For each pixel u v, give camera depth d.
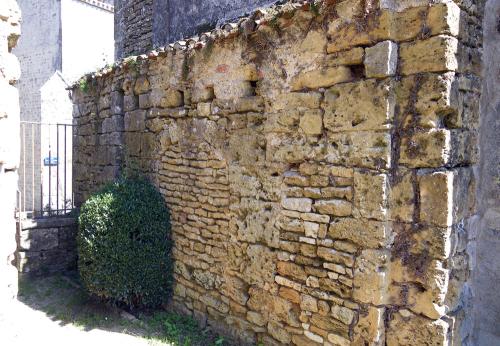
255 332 4.02
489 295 3.12
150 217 4.90
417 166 2.83
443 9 2.69
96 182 6.91
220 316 4.41
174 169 5.02
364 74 3.07
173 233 5.05
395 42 2.89
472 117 3.09
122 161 6.13
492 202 3.13
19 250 6.36
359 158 3.05
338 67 3.17
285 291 3.65
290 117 3.56
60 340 4.21
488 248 3.13
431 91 2.75
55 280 6.33
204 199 4.58
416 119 2.83
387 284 2.97
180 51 4.78
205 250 4.58
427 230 2.80
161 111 5.19
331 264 3.25
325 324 3.30
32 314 4.98
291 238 3.58
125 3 8.68
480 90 3.19
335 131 3.21
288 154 3.60
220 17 6.17
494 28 3.14
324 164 3.30
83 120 7.48
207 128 4.52
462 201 2.95
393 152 2.93
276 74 3.68
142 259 4.80
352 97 3.08
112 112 6.22
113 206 4.82
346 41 3.10
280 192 3.69
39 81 15.48
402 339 2.91
